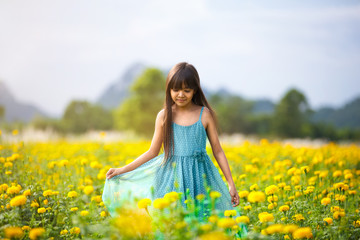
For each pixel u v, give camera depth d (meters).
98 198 3.17
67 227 2.66
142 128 39.25
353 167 5.70
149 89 41.25
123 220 1.87
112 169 2.96
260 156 6.17
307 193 3.30
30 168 4.15
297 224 2.77
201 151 2.92
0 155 4.67
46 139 9.23
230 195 2.89
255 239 2.11
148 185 2.98
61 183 3.88
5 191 3.23
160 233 2.23
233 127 63.94
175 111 2.99
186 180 2.83
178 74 2.81
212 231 1.91
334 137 55.47
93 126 70.12
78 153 6.12
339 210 2.94
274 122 57.75
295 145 9.17
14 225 2.52
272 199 2.96
